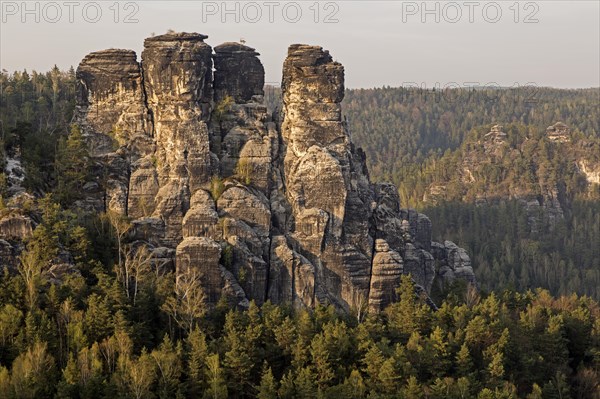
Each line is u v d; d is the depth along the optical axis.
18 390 196.50
